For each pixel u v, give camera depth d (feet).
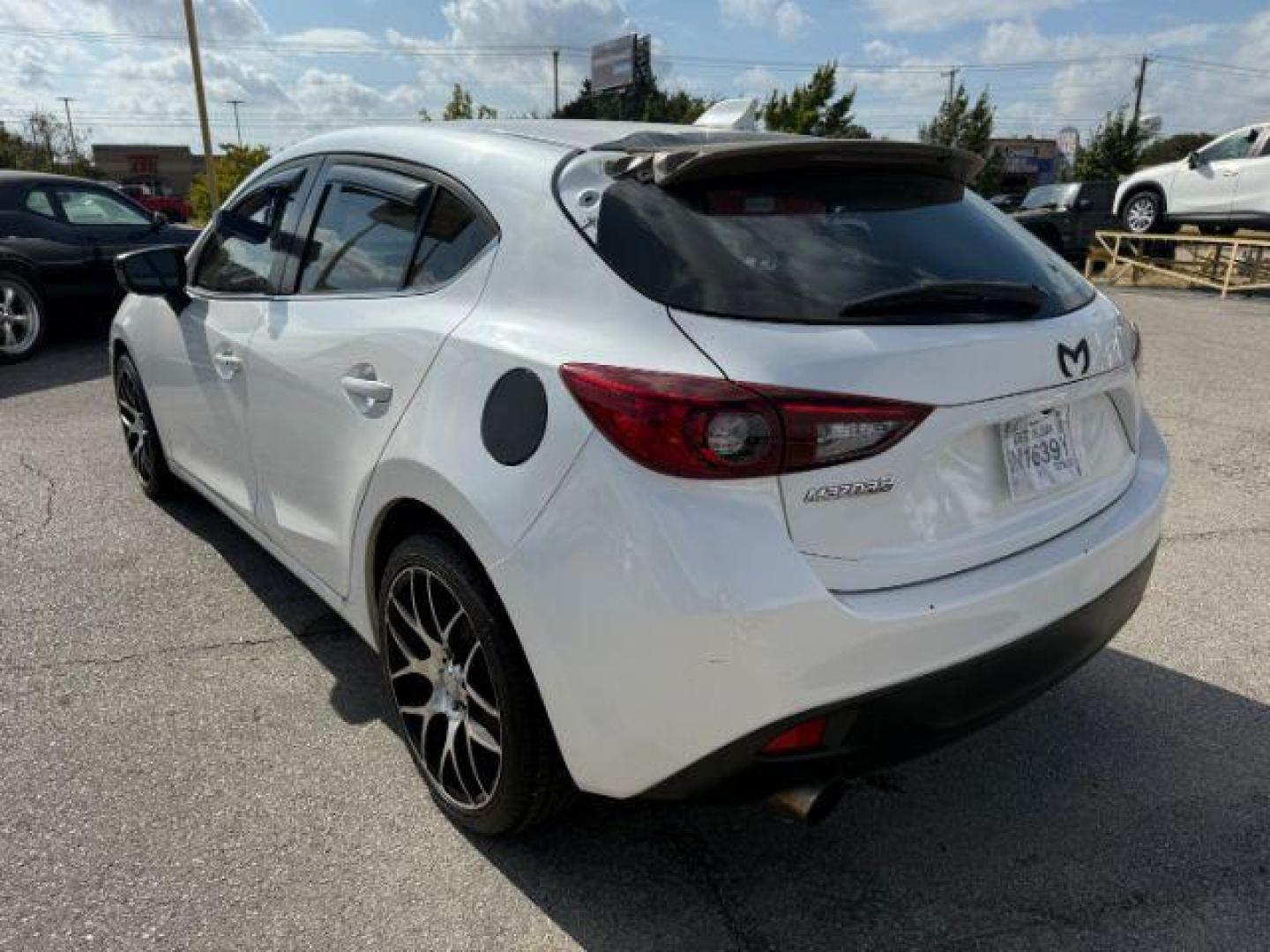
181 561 13.05
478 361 6.88
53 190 28.40
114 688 9.90
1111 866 7.57
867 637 5.83
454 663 7.57
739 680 5.67
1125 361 7.84
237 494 11.08
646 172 6.84
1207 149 49.01
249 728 9.26
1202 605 12.07
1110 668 10.57
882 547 6.05
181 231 31.89
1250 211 47.29
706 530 5.62
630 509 5.79
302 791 8.35
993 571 6.48
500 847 7.72
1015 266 7.45
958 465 6.39
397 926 6.88
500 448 6.52
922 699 6.14
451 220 7.87
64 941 6.65
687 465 5.65
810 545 5.80
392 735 9.21
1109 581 7.34
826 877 7.43
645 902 7.16
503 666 6.76
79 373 25.58
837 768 6.07
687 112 129.08
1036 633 6.66
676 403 5.66
